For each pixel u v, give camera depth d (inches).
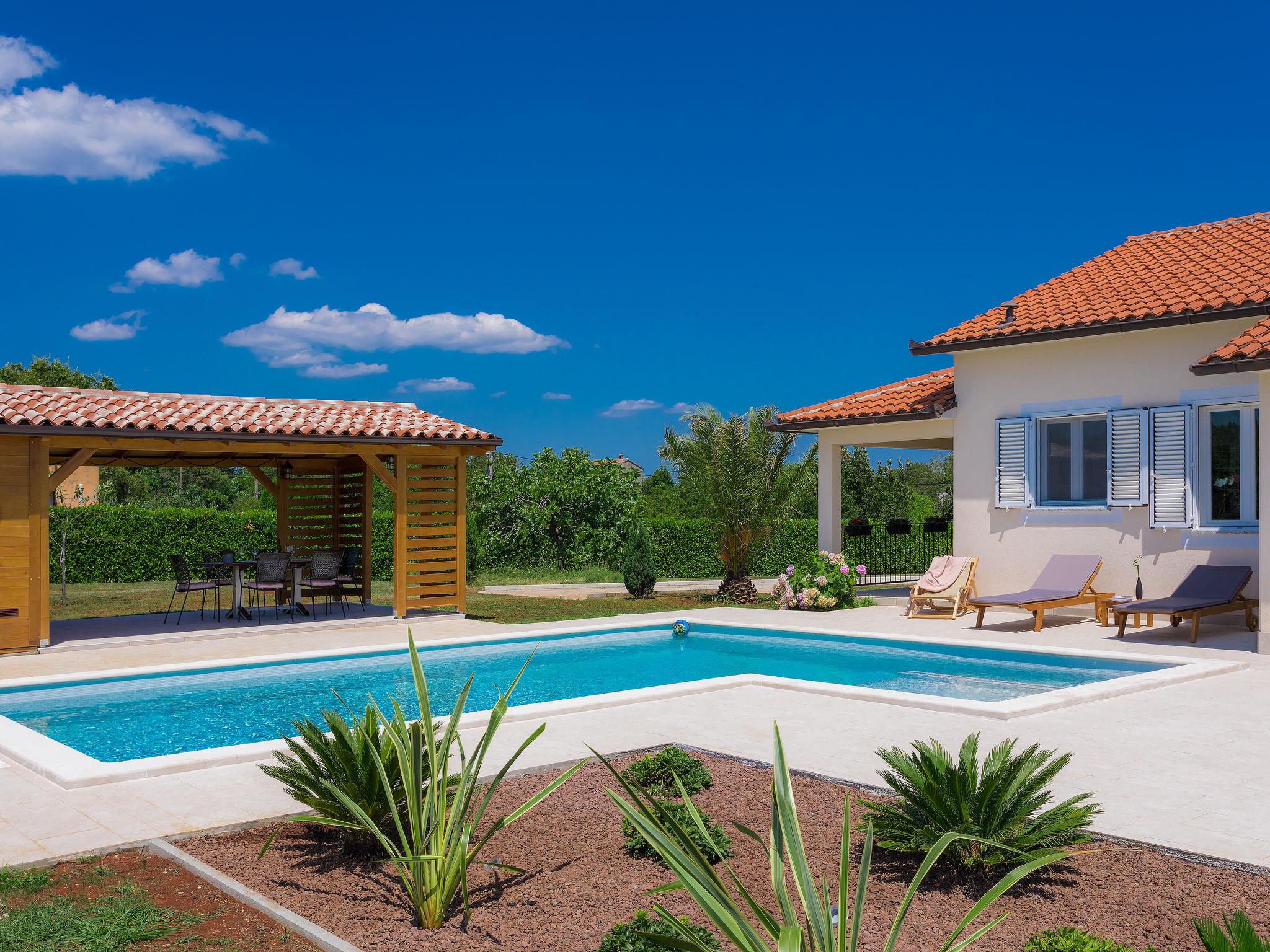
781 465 807.1
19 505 522.9
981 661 502.0
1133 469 583.8
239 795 252.2
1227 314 523.2
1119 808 232.8
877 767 270.4
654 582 890.1
